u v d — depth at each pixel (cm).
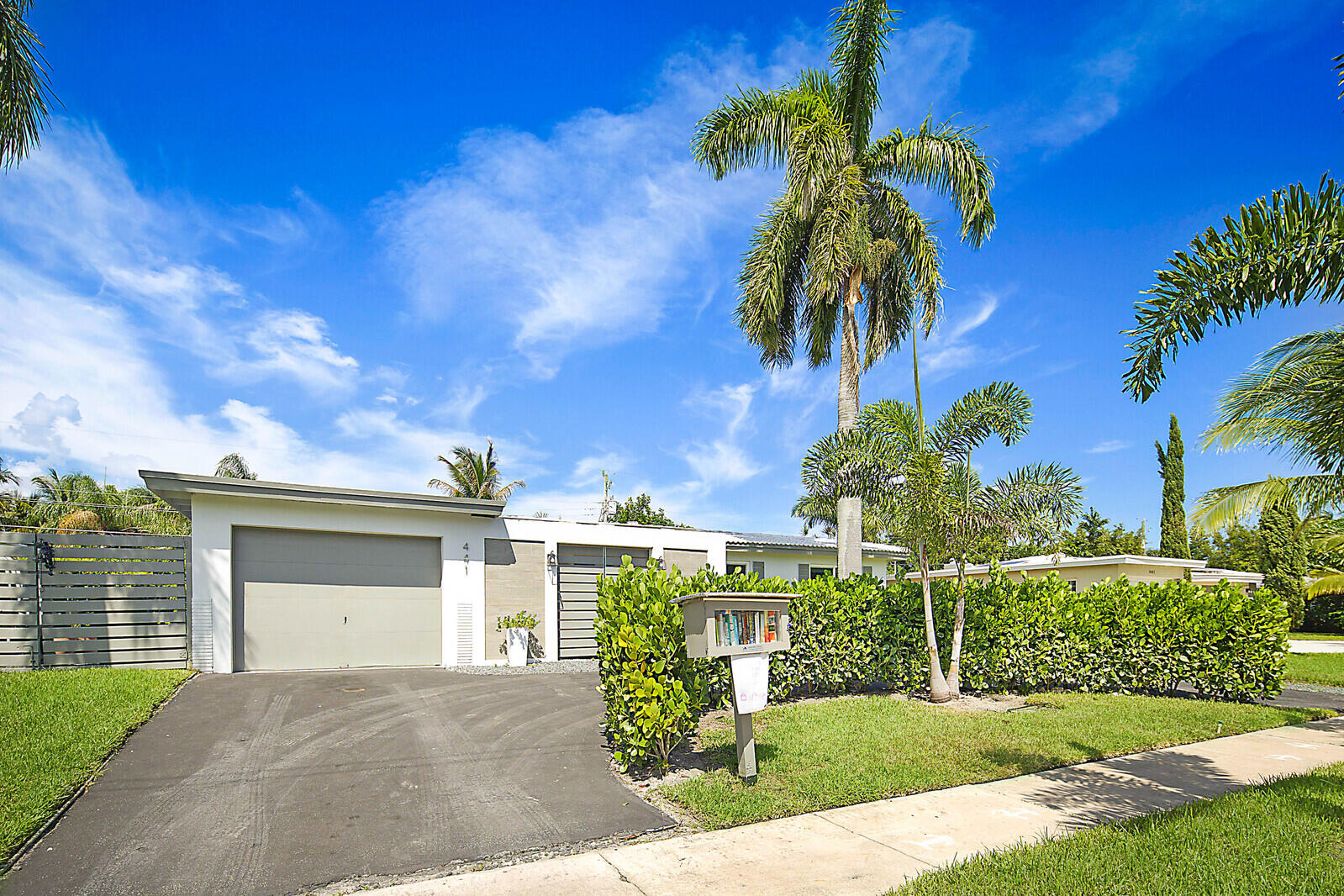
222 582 1184
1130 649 1190
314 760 668
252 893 421
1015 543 1105
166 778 607
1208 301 569
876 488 1154
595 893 423
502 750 723
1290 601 3073
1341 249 533
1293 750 796
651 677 659
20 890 416
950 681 1068
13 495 2448
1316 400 772
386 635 1345
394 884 436
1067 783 648
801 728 825
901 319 1567
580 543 1597
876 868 456
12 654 1036
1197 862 447
